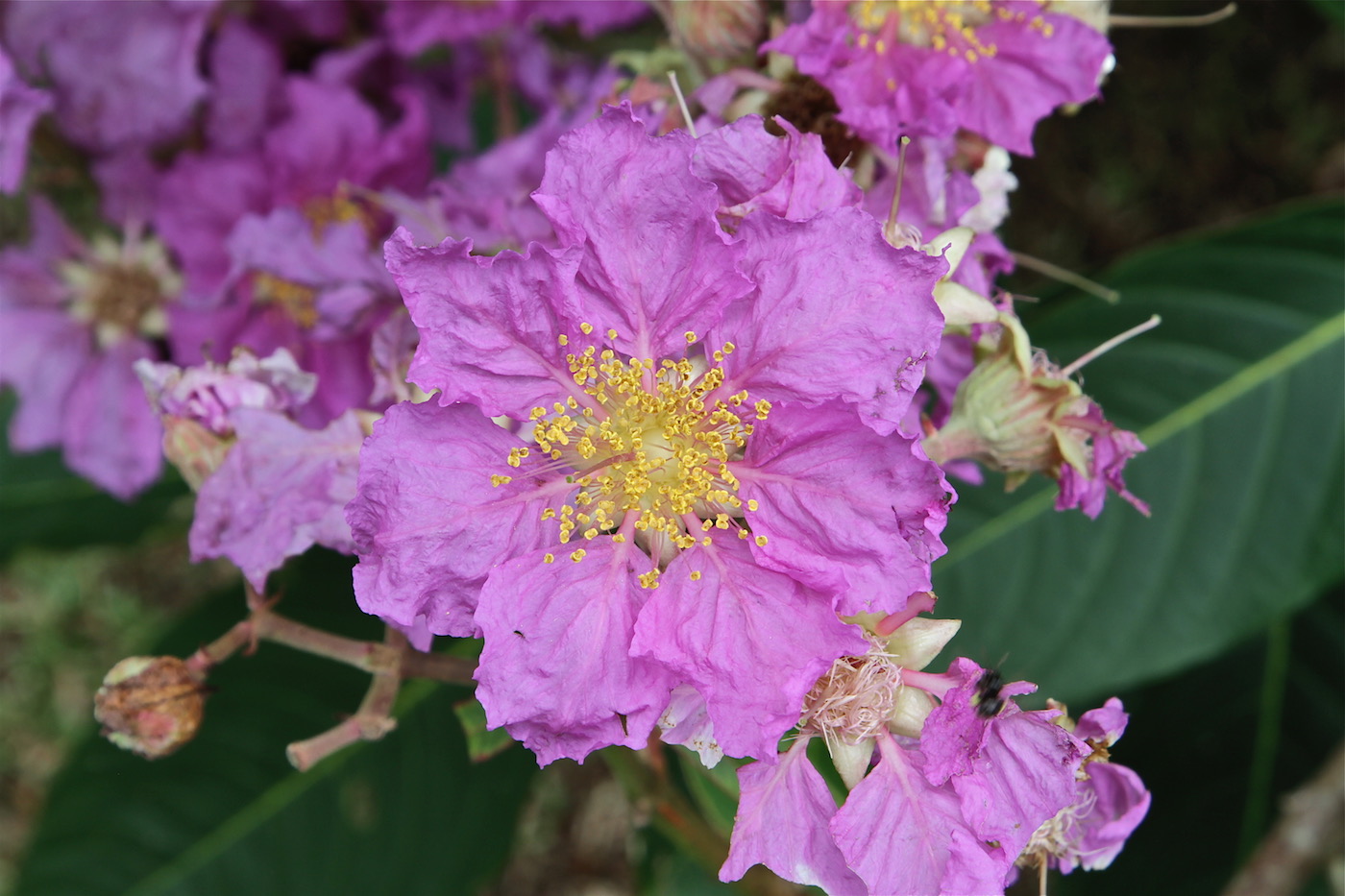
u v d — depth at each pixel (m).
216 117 0.37
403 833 0.39
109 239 0.39
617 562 0.27
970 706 0.26
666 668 0.26
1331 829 0.35
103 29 0.36
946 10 0.30
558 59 0.40
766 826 0.26
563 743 0.26
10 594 0.59
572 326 0.27
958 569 0.35
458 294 0.26
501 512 0.27
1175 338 0.36
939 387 0.30
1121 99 0.53
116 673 0.28
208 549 0.28
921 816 0.26
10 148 0.33
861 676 0.26
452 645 0.36
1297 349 0.36
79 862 0.38
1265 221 0.37
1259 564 0.35
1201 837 0.40
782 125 0.27
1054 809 0.26
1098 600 0.35
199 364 0.36
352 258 0.32
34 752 0.59
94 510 0.42
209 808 0.39
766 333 0.26
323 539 0.28
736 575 0.27
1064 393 0.28
